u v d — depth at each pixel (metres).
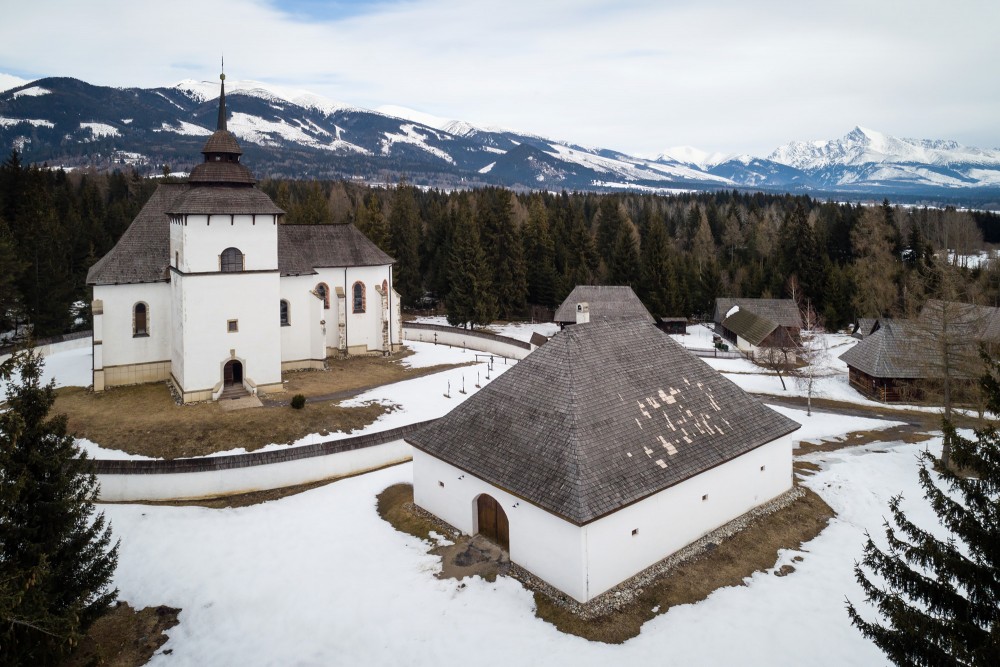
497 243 99.00
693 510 28.59
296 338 58.34
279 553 28.73
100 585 21.91
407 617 23.81
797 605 24.34
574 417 26.84
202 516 32.25
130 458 38.62
